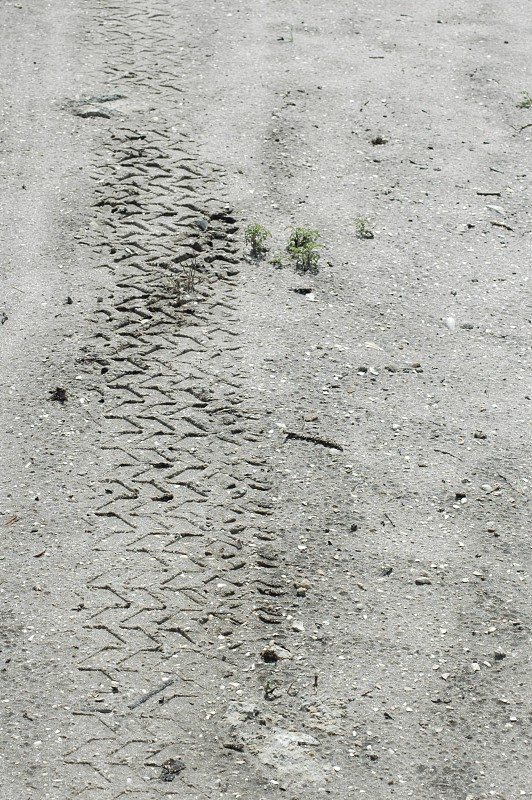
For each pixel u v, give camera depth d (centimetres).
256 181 889
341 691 490
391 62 1084
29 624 513
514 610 537
